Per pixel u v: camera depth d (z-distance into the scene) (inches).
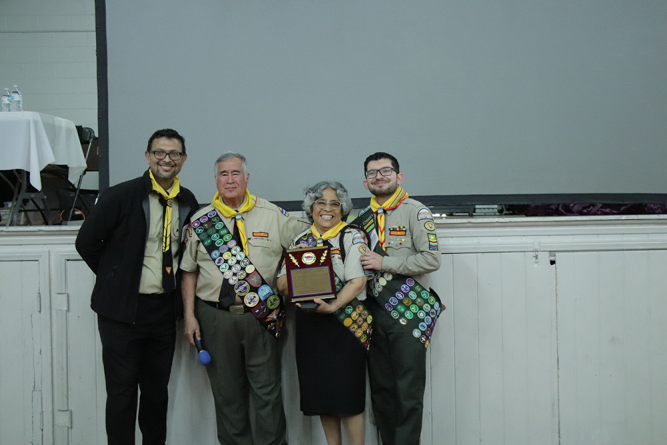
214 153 101.5
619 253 91.8
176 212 78.3
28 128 106.6
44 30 183.3
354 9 101.3
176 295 79.6
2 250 89.7
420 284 77.9
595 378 91.8
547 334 91.7
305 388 74.0
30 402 90.0
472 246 91.2
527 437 91.5
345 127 102.0
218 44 101.0
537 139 101.3
